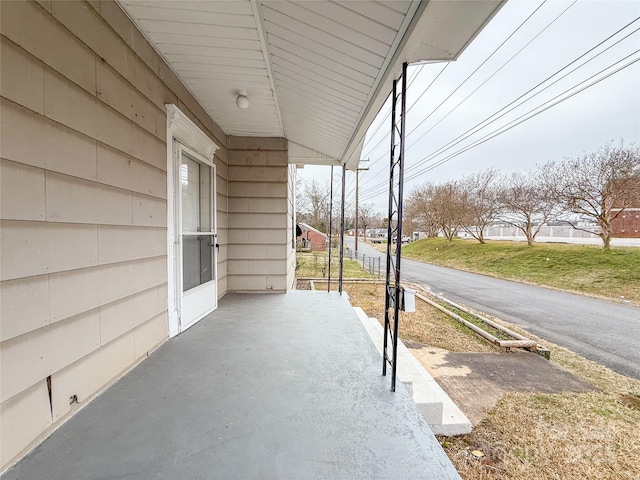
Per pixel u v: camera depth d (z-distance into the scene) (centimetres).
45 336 129
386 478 112
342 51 200
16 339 116
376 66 206
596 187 1134
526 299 838
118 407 155
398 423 147
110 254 175
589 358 453
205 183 346
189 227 310
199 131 302
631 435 272
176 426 140
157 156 230
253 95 302
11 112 113
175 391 173
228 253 455
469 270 1419
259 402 163
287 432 138
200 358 221
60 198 137
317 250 2464
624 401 331
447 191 1972
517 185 1504
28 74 120
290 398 168
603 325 612
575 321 638
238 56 230
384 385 185
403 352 330
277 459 121
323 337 270
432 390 269
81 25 150
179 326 274
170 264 254
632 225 1223
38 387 126
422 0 135
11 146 113
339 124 348
